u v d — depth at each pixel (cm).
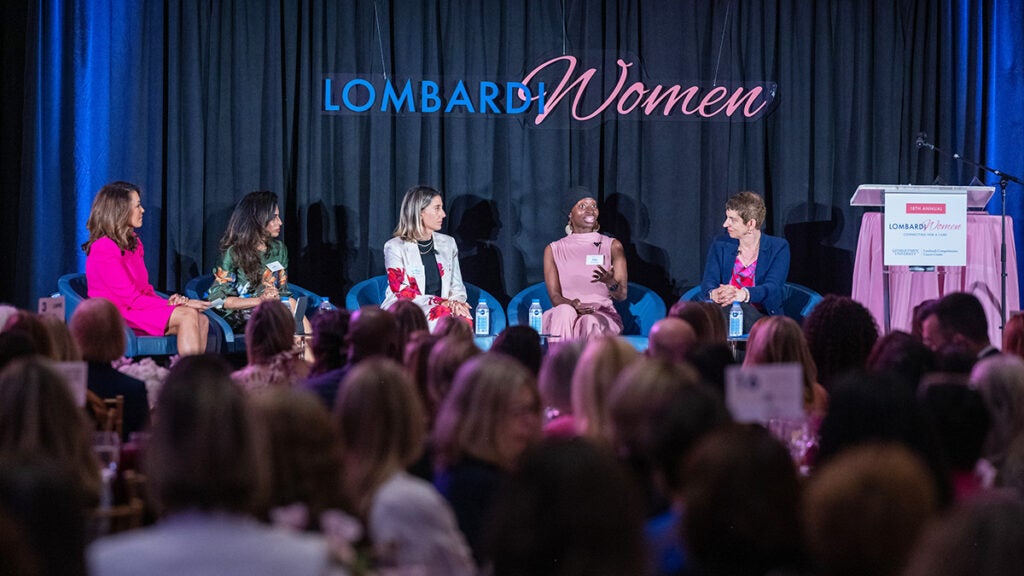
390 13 1248
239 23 1224
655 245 1280
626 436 391
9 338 500
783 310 1221
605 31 1269
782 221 1286
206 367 430
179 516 253
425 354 547
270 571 245
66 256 1200
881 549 220
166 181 1225
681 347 588
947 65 1284
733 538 259
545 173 1268
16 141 1208
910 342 541
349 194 1245
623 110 1269
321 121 1242
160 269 1230
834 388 390
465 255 1268
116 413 535
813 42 1284
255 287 1143
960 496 404
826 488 228
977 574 168
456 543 339
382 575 323
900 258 1120
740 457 261
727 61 1276
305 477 321
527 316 1209
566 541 236
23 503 238
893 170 1290
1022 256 1298
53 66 1191
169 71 1212
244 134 1227
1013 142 1295
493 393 387
